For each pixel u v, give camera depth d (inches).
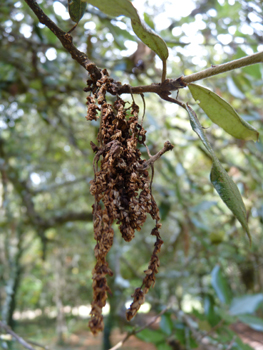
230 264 17.4
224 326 8.5
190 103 12.3
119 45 10.4
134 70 11.8
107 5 3.4
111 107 3.7
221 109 4.1
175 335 8.9
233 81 10.8
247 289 16.0
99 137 3.8
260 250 18.0
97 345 40.2
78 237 30.4
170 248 16.7
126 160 3.6
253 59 3.6
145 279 3.5
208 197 17.1
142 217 3.5
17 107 15.7
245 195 11.1
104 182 3.4
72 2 4.0
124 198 3.5
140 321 19.9
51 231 34.1
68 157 23.7
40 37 11.1
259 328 8.2
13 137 21.6
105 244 3.2
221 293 9.0
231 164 12.5
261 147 11.0
